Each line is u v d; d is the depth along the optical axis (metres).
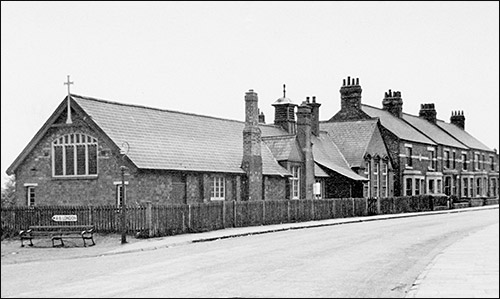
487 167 84.81
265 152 45.91
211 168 38.28
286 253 21.67
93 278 16.48
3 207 31.36
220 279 15.55
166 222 30.16
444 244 24.98
